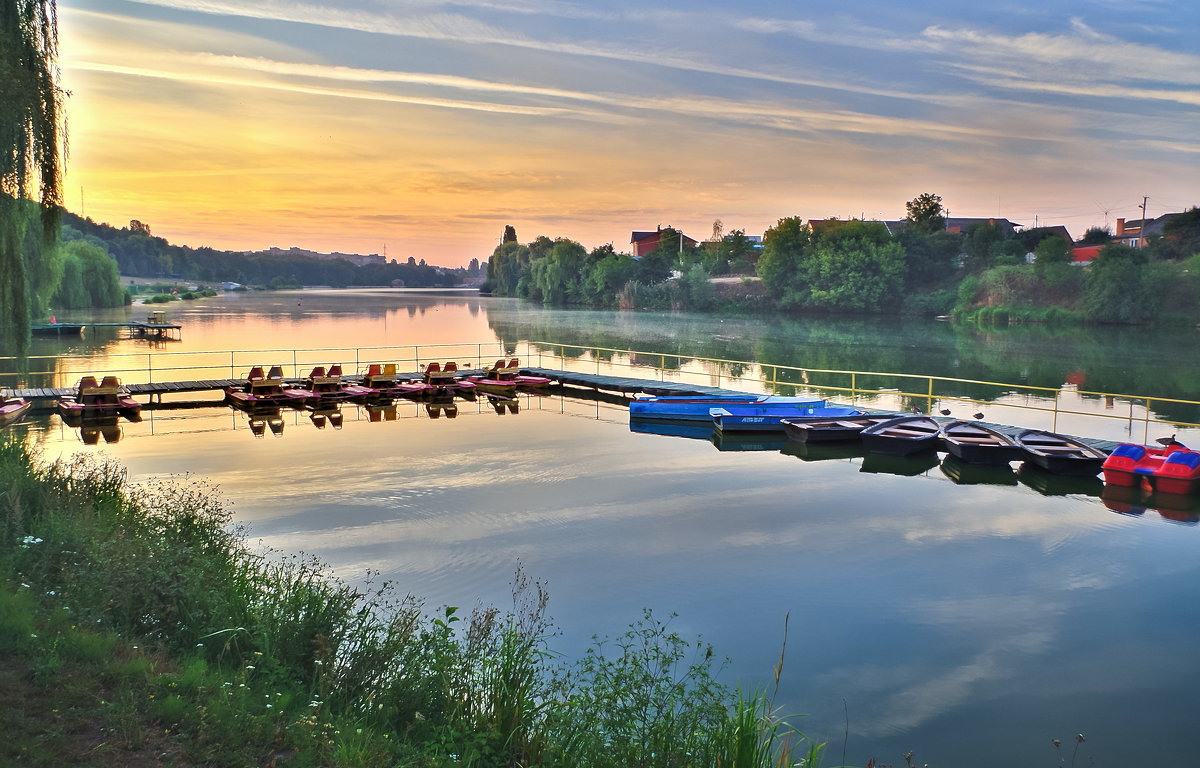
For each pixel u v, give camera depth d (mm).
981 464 19625
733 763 5918
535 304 134375
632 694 6676
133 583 7730
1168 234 85562
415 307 120625
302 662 7238
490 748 5949
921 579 12156
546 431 24297
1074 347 58156
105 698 5758
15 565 8055
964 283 87375
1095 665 9570
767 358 50906
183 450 20766
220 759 5172
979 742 7973
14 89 12734
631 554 13031
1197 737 8086
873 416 24125
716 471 19172
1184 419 29328
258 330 71188
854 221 101875
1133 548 13680
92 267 90438
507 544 13398
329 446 21453
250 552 12016
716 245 123688
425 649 7293
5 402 25938
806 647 9922
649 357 50938
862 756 7734
